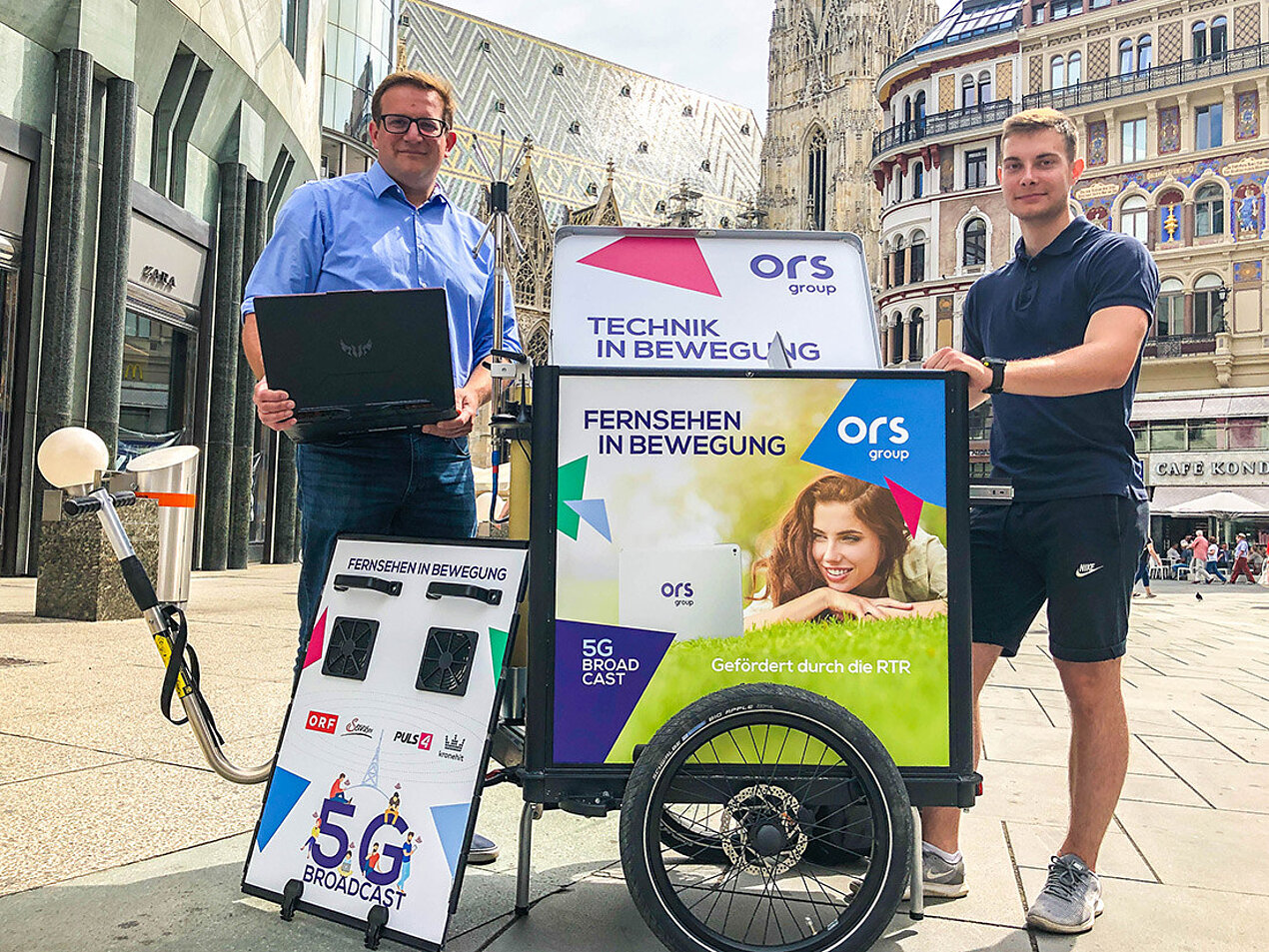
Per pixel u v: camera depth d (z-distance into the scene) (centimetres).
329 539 328
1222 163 3734
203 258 2000
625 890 305
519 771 267
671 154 7806
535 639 258
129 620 957
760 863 253
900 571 263
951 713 263
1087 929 282
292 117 2359
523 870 280
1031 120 330
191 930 263
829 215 6656
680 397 263
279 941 257
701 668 261
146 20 1680
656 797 241
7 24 1480
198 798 382
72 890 290
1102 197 3972
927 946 270
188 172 1930
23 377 1547
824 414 264
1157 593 2606
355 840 265
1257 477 3597
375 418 279
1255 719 634
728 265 330
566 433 261
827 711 244
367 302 267
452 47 6812
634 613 260
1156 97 3831
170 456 1009
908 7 6538
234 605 1211
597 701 259
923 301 4244
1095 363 285
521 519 284
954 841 314
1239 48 3697
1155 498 3800
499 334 313
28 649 752
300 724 287
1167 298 3822
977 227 4150
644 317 320
